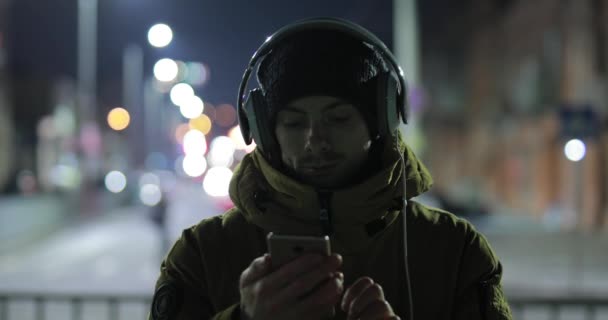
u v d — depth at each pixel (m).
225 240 1.49
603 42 19.89
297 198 1.37
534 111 26.14
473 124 34.44
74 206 26.44
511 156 28.91
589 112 11.62
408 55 15.05
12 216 18.52
